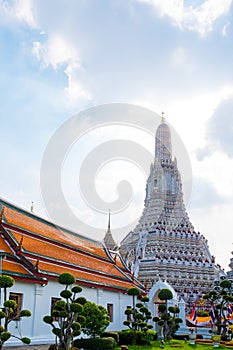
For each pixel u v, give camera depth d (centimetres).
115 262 5375
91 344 3008
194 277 8044
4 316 2123
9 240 3172
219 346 3778
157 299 5381
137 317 3894
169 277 7806
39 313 3075
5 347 2658
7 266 2911
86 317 3033
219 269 9125
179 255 8312
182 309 5034
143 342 3741
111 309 4375
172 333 4459
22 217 3781
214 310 4934
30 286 3031
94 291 4009
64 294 2569
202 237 9119
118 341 3572
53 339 3162
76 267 3866
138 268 7956
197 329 5050
